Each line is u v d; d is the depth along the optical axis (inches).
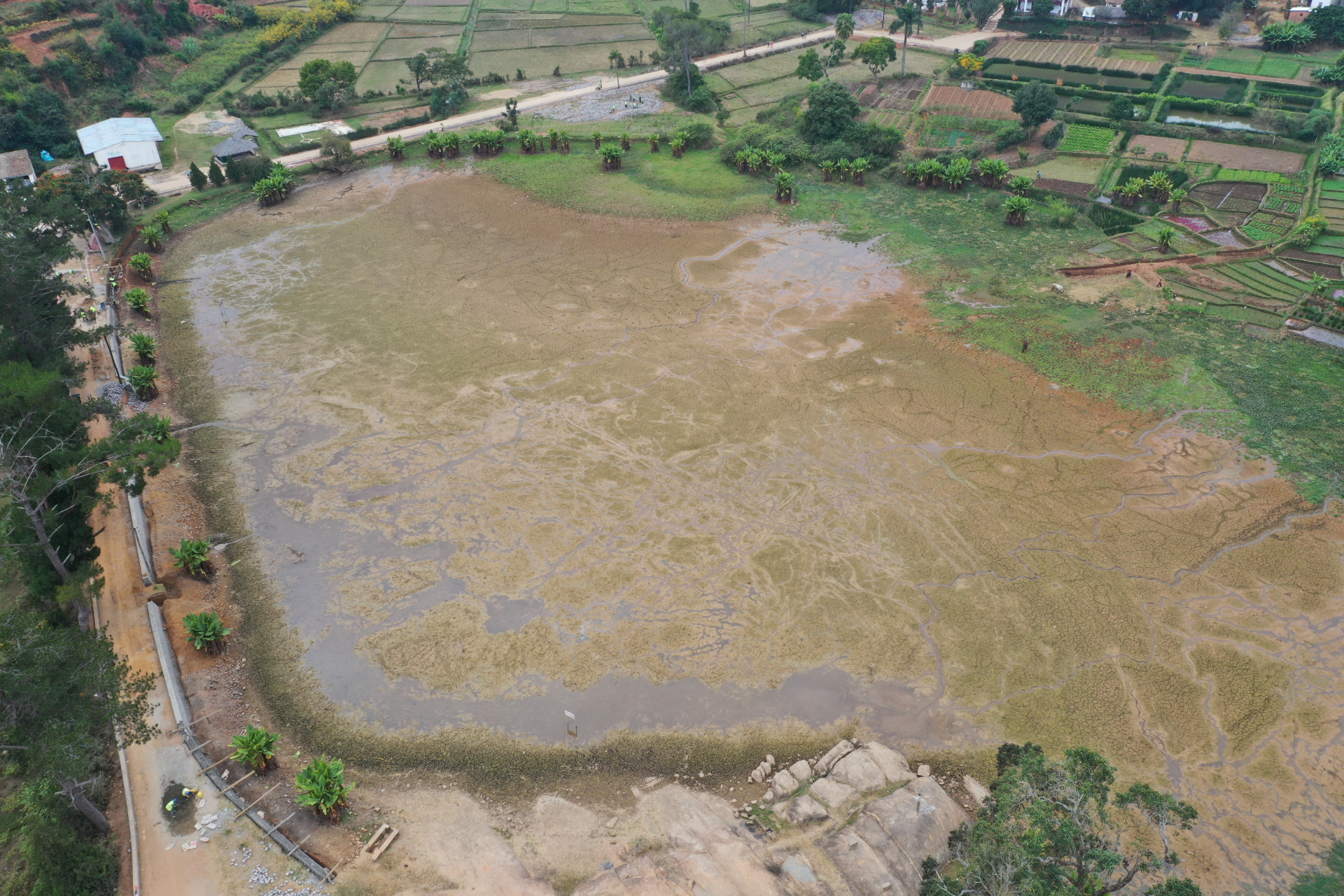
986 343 2423.7
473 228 3166.8
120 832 1269.7
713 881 1194.0
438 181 3555.6
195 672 1536.7
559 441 2078.0
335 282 2815.0
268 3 5949.8
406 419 2159.2
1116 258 2807.6
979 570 1717.5
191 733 1400.1
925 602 1653.5
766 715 1462.8
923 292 2691.9
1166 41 4591.5
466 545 1797.5
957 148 3565.5
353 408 2203.5
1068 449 2030.0
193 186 3462.1
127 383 2279.8
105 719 1174.3
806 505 1881.2
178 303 2704.2
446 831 1285.7
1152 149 3494.1
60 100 3976.4
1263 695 1471.5
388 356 2415.1
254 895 1178.0
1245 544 1761.8
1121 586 1676.9
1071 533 1796.3
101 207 3002.0
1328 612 1615.4
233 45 5093.5
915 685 1504.7
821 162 3526.1
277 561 1770.4
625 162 3663.9
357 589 1701.5
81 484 1579.7
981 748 1403.8
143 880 1192.8
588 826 1296.8
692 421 2137.1
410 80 4734.3
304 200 3417.8
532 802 1336.1
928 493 1907.0
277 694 1505.9
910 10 4389.8
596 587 1694.1
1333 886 1199.6
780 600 1662.2
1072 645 1565.0
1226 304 2541.8
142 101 4261.8
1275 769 1359.5
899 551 1764.3
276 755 1402.6
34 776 1219.9
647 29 5536.4
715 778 1376.7
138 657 1541.6
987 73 4404.5
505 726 1446.9
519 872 1226.6
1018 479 1943.9
